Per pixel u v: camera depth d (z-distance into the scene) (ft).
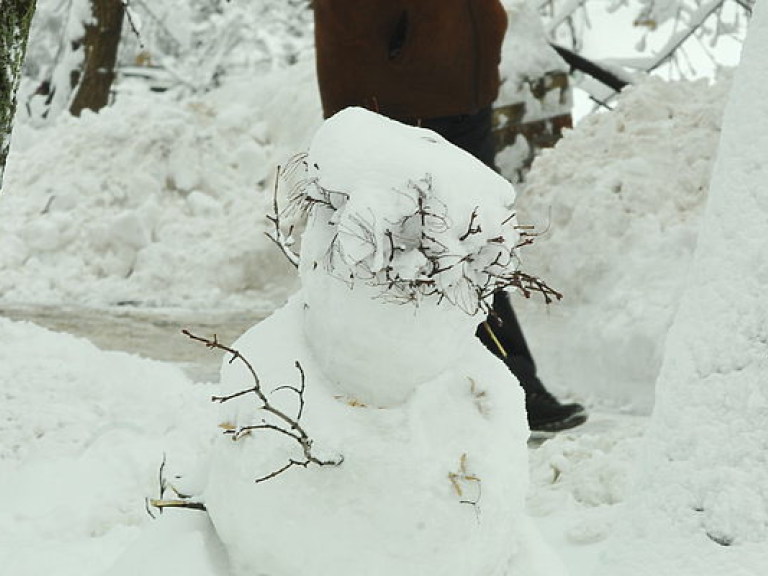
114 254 47.14
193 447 22.02
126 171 50.24
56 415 22.44
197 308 43.68
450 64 24.36
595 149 37.58
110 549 17.49
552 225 35.86
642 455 12.12
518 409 9.62
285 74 55.52
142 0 84.38
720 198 11.85
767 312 11.21
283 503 9.05
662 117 37.83
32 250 47.47
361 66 24.07
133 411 23.32
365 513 9.00
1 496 20.04
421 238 9.07
